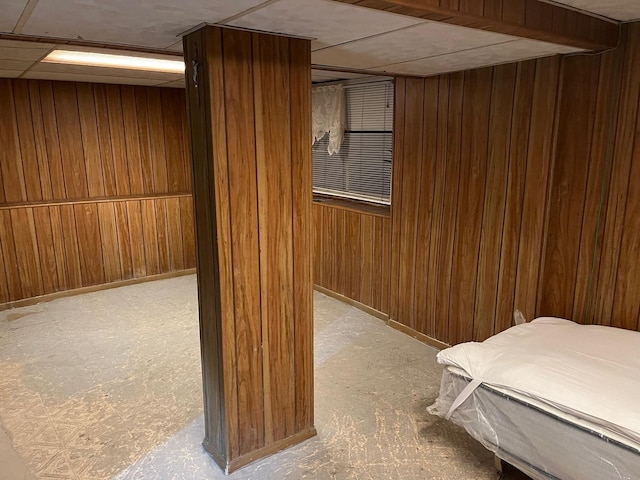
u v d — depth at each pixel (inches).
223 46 68.8
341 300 172.7
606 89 90.1
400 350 133.7
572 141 96.6
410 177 134.6
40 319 156.5
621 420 63.2
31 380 117.3
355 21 63.4
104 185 184.5
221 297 77.5
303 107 79.6
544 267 105.0
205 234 78.5
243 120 73.4
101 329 148.4
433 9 56.5
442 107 121.6
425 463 87.9
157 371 122.0
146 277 197.2
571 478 69.4
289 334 87.7
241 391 83.7
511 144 106.7
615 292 94.0
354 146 168.2
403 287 143.1
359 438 95.2
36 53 96.9
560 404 68.9
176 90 195.0
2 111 159.5
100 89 177.2
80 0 52.6
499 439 78.7
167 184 199.6
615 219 92.2
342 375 120.1
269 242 81.0
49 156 170.9
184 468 86.7
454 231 123.9
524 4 66.8
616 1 69.7
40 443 93.4
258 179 77.1
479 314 120.9
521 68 101.8
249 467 86.8
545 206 101.8
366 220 155.3
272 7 56.4
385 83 150.5
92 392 112.0
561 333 87.7
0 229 161.0
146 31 69.5
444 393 88.1
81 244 178.9
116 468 86.7
